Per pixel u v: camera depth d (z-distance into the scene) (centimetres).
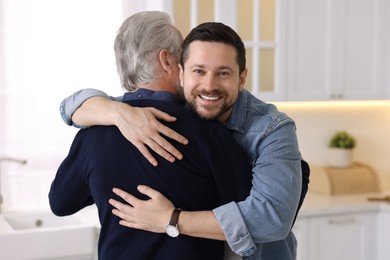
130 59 195
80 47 454
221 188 174
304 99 482
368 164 566
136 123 177
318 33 484
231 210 168
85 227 384
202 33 173
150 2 454
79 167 189
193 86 174
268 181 171
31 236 371
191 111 183
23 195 450
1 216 421
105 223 182
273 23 469
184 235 173
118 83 463
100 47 459
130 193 176
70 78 454
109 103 187
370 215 477
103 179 180
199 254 176
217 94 173
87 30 455
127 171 177
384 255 475
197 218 169
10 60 440
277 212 168
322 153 545
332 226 464
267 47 466
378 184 521
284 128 182
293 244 212
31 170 451
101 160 181
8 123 444
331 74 491
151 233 175
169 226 170
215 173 173
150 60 193
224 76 173
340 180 508
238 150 179
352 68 500
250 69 463
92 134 187
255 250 172
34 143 450
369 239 477
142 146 175
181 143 175
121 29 199
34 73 446
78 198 195
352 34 498
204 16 443
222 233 169
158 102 184
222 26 175
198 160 174
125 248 178
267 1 465
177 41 197
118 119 179
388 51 511
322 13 485
